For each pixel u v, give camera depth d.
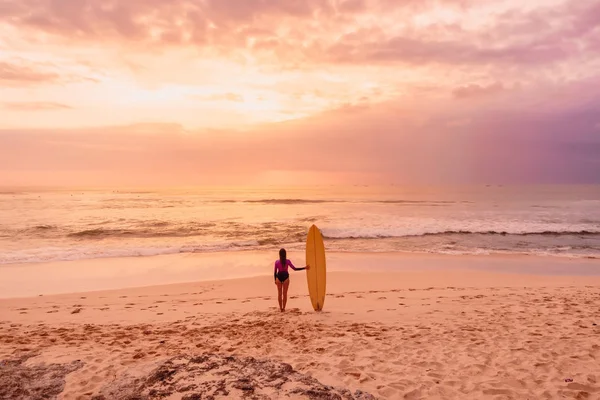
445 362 4.71
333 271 12.66
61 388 3.72
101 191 105.94
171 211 37.78
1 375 3.98
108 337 5.85
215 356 4.00
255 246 18.00
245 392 3.21
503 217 30.66
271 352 5.11
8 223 26.36
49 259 14.75
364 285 10.69
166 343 5.49
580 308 7.53
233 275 12.42
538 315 7.00
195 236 21.38
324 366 4.54
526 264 14.12
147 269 13.17
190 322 6.90
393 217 30.72
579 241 19.62
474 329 6.16
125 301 8.98
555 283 11.00
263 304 8.59
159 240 19.95
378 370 4.46
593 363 4.61
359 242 19.36
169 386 3.32
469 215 32.53
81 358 4.59
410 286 10.57
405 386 4.03
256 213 35.41
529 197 72.31
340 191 111.94
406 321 6.78
